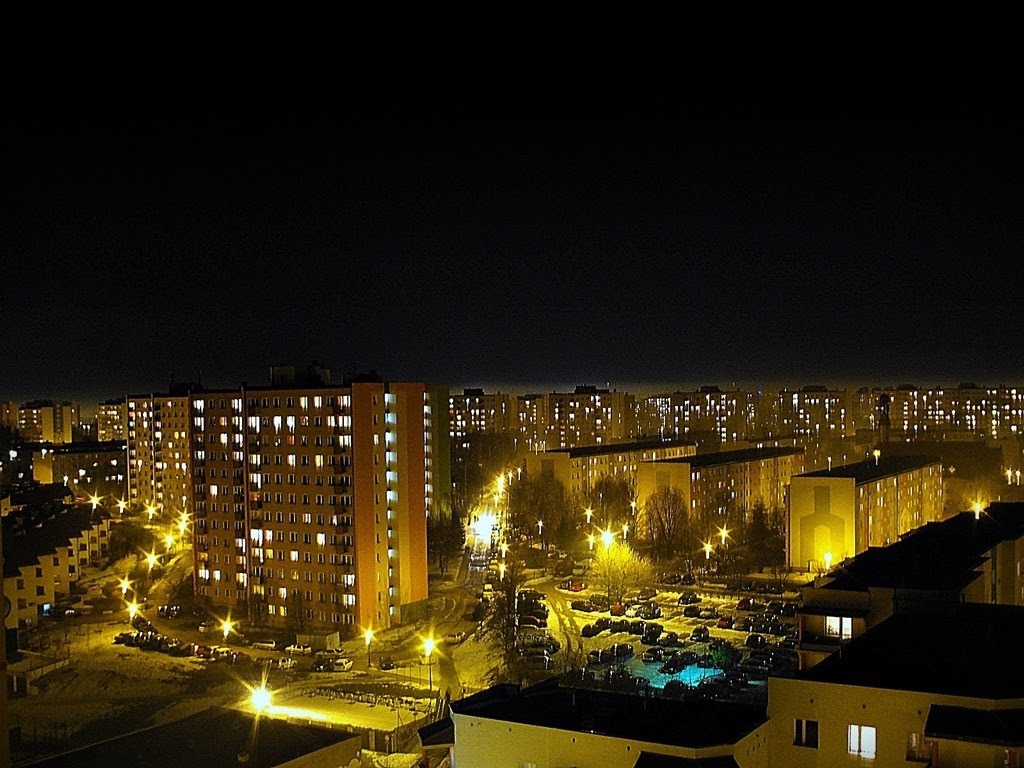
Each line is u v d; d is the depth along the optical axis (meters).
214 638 124.38
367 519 127.38
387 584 129.88
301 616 129.88
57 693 99.25
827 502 147.38
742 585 143.75
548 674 98.31
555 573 158.12
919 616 52.84
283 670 107.12
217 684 101.94
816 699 43.19
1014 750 37.22
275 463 133.38
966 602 57.03
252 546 135.75
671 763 40.66
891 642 48.09
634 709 47.38
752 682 92.69
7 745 22.92
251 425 135.62
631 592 142.38
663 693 84.31
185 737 53.88
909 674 43.62
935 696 40.81
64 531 161.88
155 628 129.88
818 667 45.38
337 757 52.53
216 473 141.38
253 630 128.50
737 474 194.12
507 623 121.19
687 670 98.81
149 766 49.47
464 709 48.22
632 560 159.62
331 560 128.25
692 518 175.62
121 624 132.00
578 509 194.12
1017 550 77.94
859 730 42.22
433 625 127.44
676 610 130.62
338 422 127.69
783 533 182.12
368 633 115.75
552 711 47.31
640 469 184.00
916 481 175.12
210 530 142.12
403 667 107.31
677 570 158.25
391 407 131.62
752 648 108.94
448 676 102.94
